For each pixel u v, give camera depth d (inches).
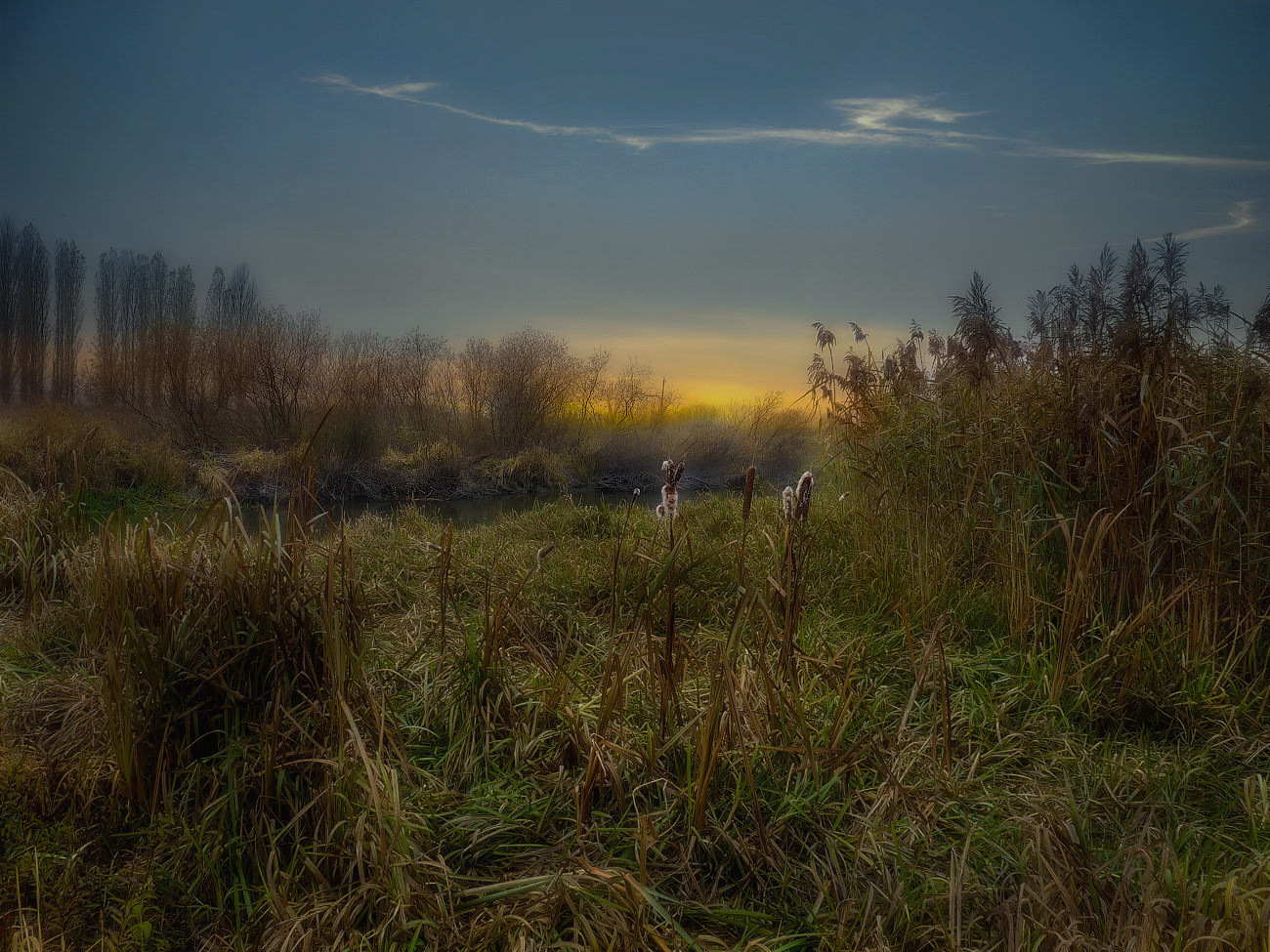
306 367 682.8
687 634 166.6
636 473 730.8
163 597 110.7
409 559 227.3
